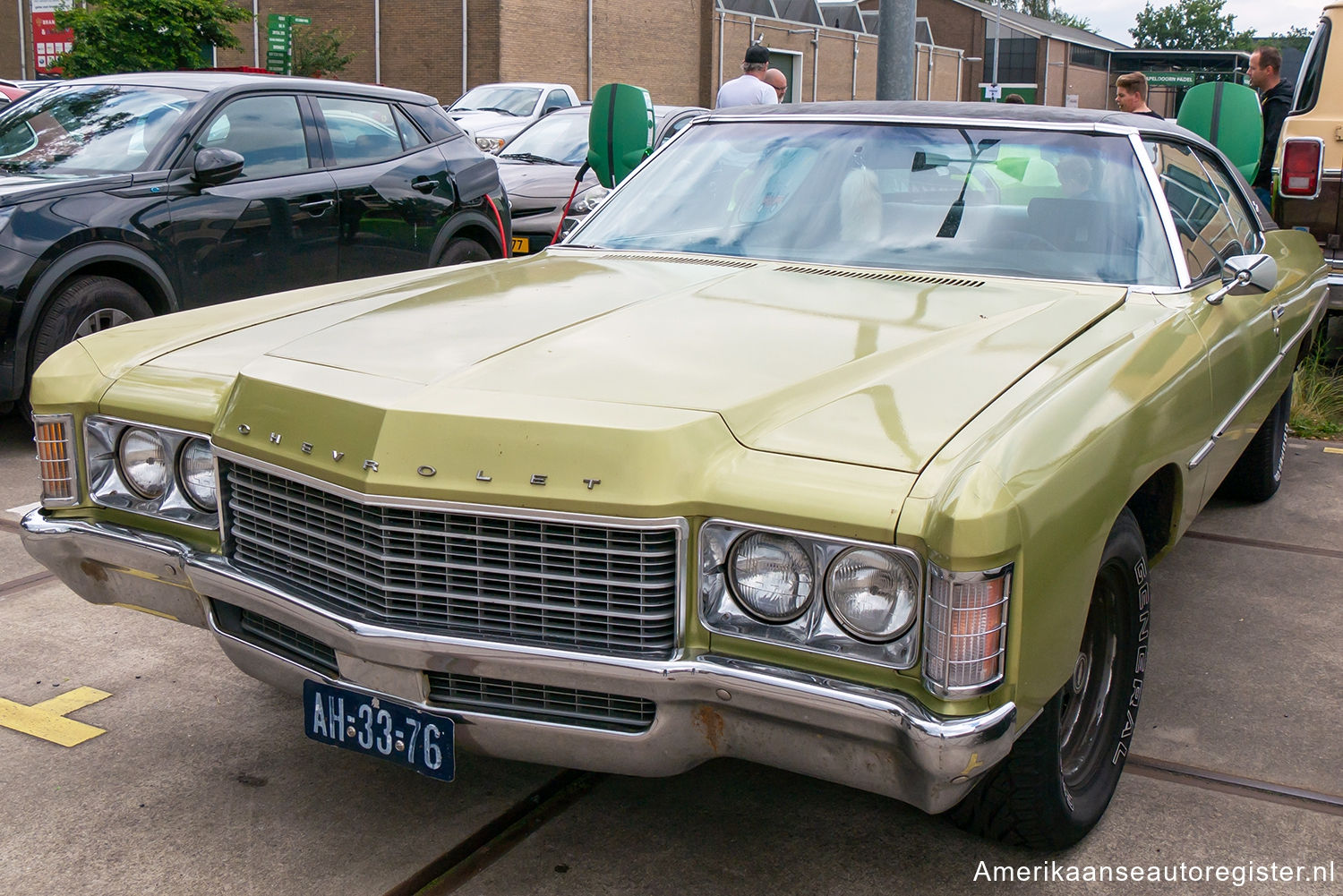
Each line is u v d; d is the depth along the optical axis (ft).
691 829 8.65
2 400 17.30
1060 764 7.81
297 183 20.95
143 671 11.05
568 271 10.48
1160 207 10.63
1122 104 29.71
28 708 10.27
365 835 8.50
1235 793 9.29
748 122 12.55
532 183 34.06
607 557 6.72
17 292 16.81
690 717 6.88
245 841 8.38
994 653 6.24
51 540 8.75
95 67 64.18
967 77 198.08
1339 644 12.21
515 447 6.80
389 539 7.00
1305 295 14.58
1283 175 25.75
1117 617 8.54
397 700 7.30
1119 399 7.85
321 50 99.71
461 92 103.14
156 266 18.61
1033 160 11.02
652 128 31.86
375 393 7.32
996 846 8.51
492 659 6.91
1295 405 22.08
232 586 7.88
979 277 10.19
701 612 6.75
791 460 6.67
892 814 8.91
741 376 7.54
